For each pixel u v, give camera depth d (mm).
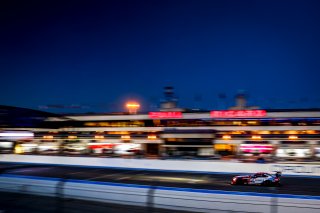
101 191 11922
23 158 36625
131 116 55812
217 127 50469
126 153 52125
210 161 27531
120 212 10523
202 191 11703
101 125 57188
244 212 9461
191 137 50312
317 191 17891
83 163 32875
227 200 10461
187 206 10031
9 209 11297
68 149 56656
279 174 20078
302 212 9039
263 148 45156
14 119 54000
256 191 17828
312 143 45594
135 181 21672
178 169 28344
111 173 26406
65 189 12773
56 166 32719
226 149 49750
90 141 57000
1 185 14477
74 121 58250
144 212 10438
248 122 48938
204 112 51531
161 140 52750
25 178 15477
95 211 10789
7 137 53344
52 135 57875
